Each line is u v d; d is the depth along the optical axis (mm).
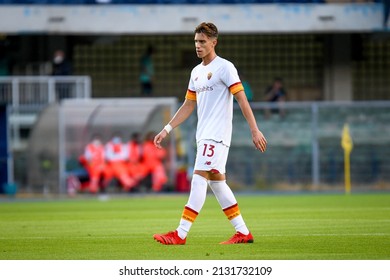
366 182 90062
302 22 103000
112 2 104250
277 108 90062
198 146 35438
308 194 82562
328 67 109188
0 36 105625
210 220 50312
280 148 89750
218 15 102750
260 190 89000
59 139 86000
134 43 112562
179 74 112500
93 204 70812
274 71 112938
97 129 85438
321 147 89625
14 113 87625
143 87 107000
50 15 101438
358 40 108500
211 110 35188
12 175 86812
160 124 84812
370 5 103188
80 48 112188
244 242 36469
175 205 67312
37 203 74062
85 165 85500
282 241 37250
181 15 102625
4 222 50750
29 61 105688
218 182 35844
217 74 35031
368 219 49781
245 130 90000
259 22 102750
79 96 94250
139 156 84500
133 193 84688
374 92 112812
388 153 90125
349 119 89875
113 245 36562
